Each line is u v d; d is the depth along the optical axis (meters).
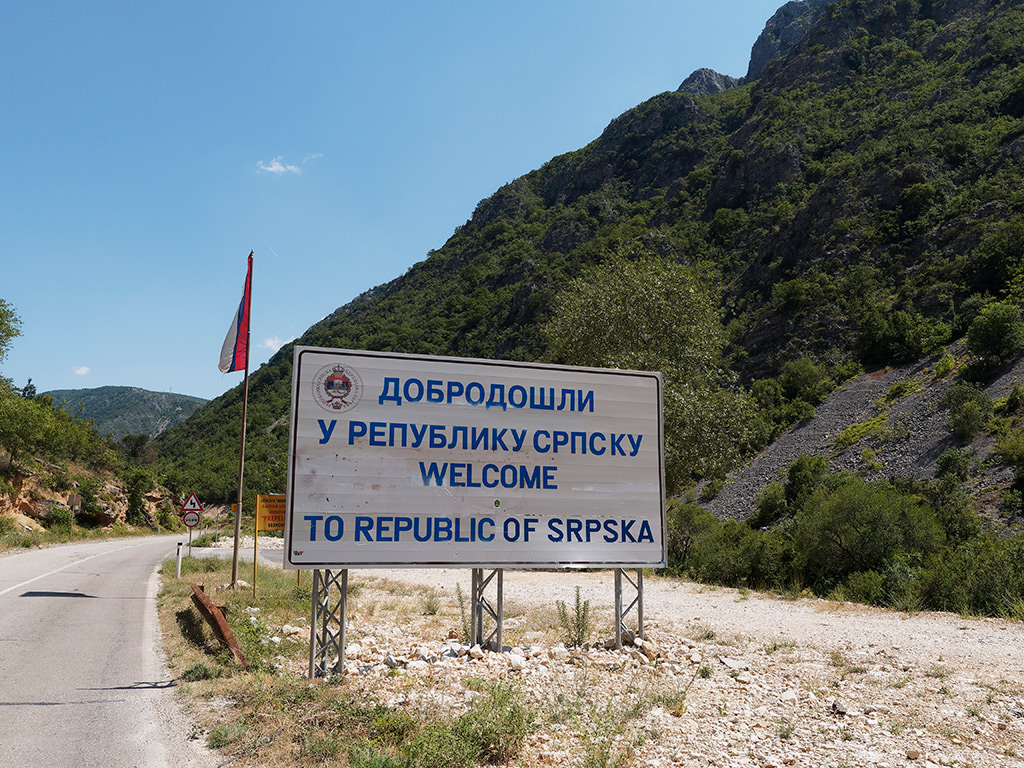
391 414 9.05
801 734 6.08
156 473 86.00
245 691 6.86
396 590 18.36
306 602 14.02
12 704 6.50
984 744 5.79
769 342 87.00
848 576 19.36
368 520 8.72
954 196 89.06
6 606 12.91
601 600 16.70
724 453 25.28
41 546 33.06
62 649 9.14
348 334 190.62
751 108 187.25
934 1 170.50
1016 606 12.93
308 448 8.66
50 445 50.97
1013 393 41.91
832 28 176.00
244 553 34.84
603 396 10.02
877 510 20.45
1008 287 64.12
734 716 6.61
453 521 9.09
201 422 171.00
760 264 108.06
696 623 12.93
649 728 6.18
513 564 9.28
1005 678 8.02
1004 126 94.50
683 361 27.06
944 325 67.12
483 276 187.00
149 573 20.95
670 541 29.95
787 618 13.60
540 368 9.80
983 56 119.88
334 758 5.00
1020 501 29.19
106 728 5.77
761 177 139.12
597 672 8.47
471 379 9.47
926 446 43.41
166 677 7.69
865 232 92.19
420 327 173.38
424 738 5.03
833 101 153.00
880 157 102.88
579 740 5.74
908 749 5.62
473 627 9.35
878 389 61.69
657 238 130.12
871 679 8.12
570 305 28.91
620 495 9.89
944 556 17.89
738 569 22.95
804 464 46.78
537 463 9.57
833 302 84.56
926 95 126.12
